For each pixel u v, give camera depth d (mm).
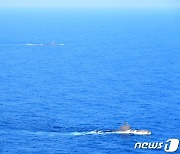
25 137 170750
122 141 166625
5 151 159250
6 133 174125
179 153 158625
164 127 182875
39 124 184375
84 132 174875
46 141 167125
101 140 167500
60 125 183250
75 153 158375
